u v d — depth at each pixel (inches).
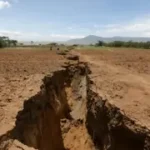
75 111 1242.6
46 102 963.3
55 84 1213.7
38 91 815.7
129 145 565.3
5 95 753.0
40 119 821.2
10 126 557.0
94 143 838.5
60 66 1491.1
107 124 690.8
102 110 746.2
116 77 1074.7
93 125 872.3
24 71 1216.2
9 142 523.8
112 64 1555.1
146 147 507.5
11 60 1824.6
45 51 2878.9
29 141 647.1
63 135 1049.5
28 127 677.3
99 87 892.0
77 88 1395.2
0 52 2655.0
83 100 1251.2
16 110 637.3
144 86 911.7
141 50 3213.6
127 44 4411.9
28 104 720.3
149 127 537.0
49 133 922.7
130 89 860.6
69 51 2657.5
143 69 1357.0
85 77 1376.7
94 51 2787.9
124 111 625.0
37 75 1077.8
